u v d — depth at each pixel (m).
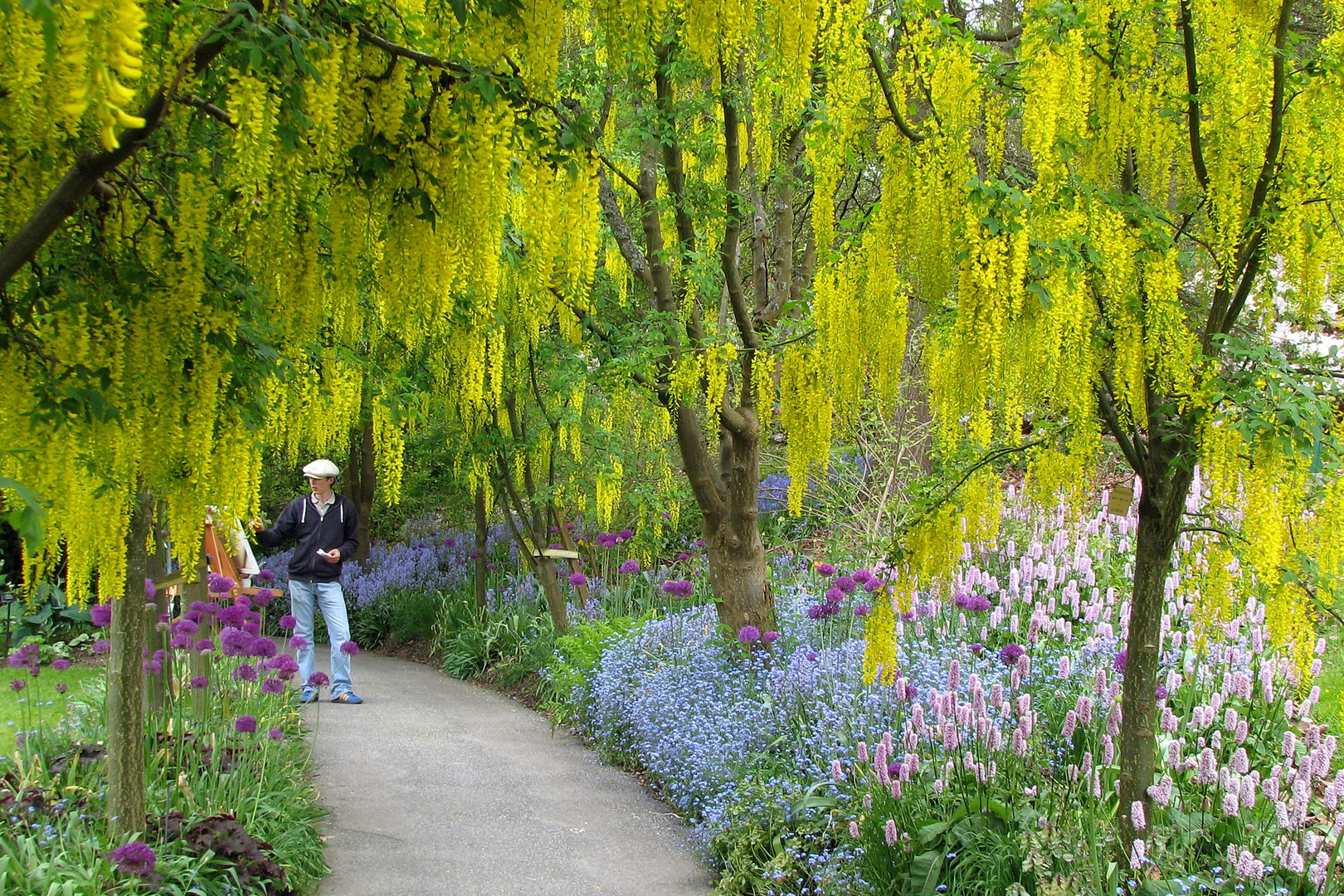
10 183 2.14
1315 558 3.22
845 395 3.70
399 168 2.42
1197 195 3.31
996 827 3.39
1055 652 5.29
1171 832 3.28
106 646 4.32
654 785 5.22
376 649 9.70
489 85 2.19
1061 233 2.94
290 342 2.70
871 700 4.50
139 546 3.48
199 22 2.04
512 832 4.48
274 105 2.07
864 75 3.27
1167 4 3.08
